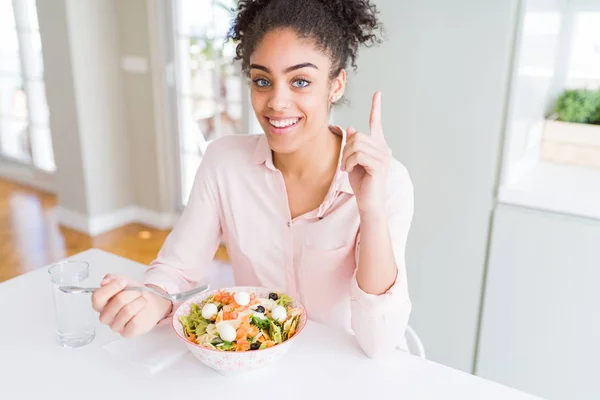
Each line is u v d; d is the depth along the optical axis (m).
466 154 1.62
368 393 0.82
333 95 1.00
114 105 3.21
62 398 0.80
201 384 0.84
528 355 1.68
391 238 0.98
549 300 1.60
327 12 0.91
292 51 0.89
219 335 0.83
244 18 1.00
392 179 1.03
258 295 0.97
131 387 0.83
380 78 1.71
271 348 0.80
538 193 1.54
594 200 1.47
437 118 1.64
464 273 1.72
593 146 1.84
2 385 0.83
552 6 1.72
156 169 3.26
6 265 2.85
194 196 1.17
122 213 3.41
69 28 2.89
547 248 1.56
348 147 0.86
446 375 0.86
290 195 1.09
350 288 1.02
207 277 2.75
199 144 3.19
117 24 3.12
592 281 1.52
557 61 1.94
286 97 0.91
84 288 0.90
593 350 1.57
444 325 1.81
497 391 0.83
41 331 0.97
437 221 1.73
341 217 1.05
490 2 1.47
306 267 1.10
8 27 3.80
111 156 3.27
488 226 1.65
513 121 1.54
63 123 3.15
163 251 1.16
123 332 0.89
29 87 3.78
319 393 0.82
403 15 1.61
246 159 1.10
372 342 0.89
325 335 0.96
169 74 3.10
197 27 2.98
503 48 1.49
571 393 1.64
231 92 2.96
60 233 3.26
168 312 0.98
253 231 1.13
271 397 0.81
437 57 1.59
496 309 1.69
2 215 3.51
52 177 3.90
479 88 1.55
